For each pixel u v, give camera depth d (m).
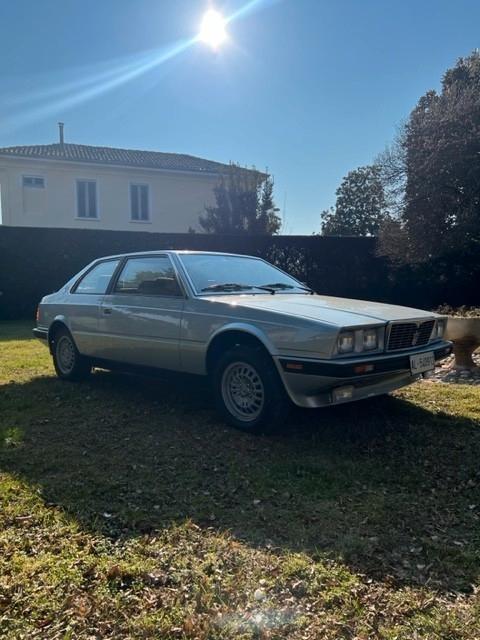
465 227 13.77
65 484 3.39
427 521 2.92
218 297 4.65
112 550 2.61
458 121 13.50
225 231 22.23
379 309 4.39
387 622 2.09
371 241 16.47
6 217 21.72
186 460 3.78
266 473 3.53
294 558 2.54
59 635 2.02
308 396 3.94
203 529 2.83
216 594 2.26
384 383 4.23
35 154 21.70
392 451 3.93
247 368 4.24
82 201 22.72
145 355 5.06
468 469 3.60
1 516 2.95
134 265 5.46
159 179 23.94
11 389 5.91
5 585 2.32
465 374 6.50
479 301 15.66
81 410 5.03
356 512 3.02
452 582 2.36
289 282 5.56
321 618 2.12
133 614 2.15
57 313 6.27
